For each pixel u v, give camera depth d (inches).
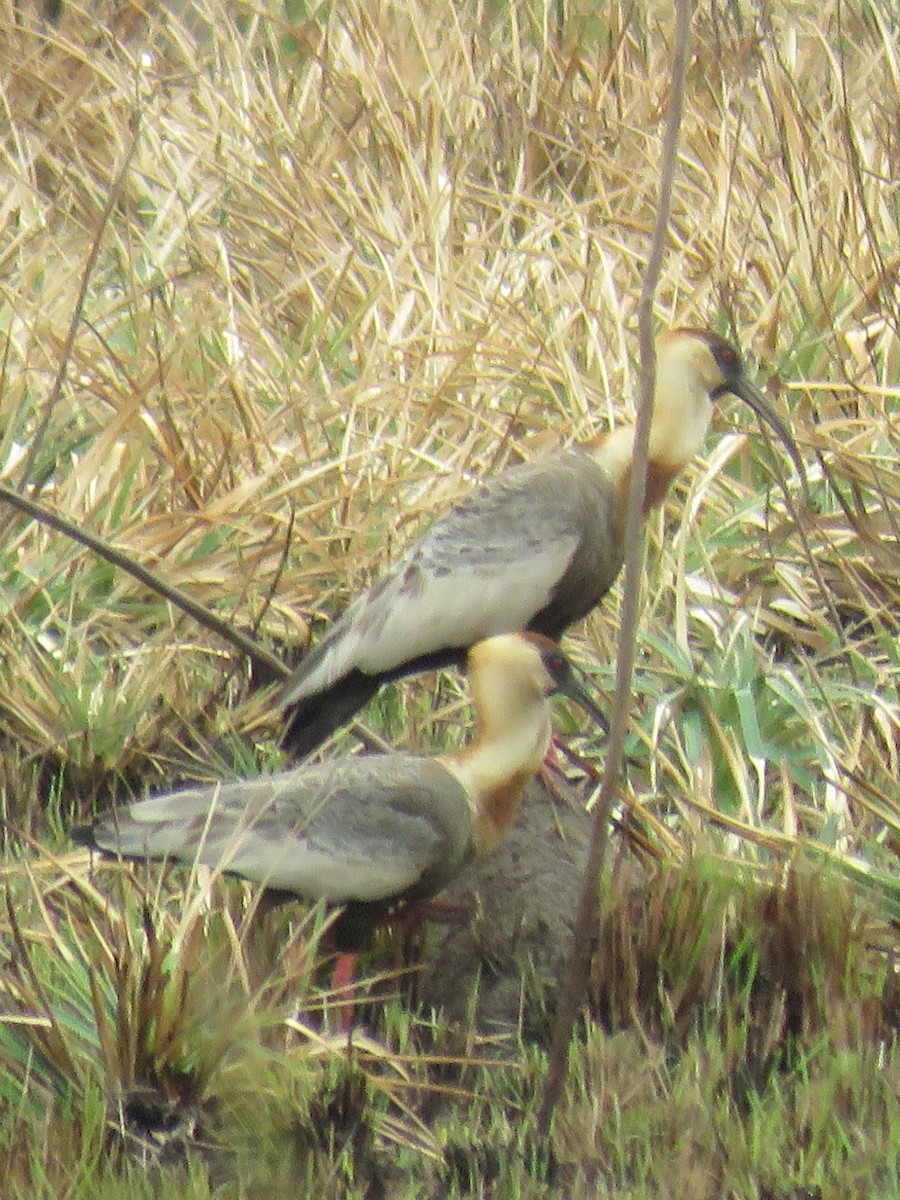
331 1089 304.3
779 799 407.5
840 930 347.3
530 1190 287.1
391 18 671.1
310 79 641.0
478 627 387.5
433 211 573.3
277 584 416.5
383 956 348.5
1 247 559.2
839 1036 328.8
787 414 491.2
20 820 371.9
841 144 590.9
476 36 663.1
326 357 517.0
